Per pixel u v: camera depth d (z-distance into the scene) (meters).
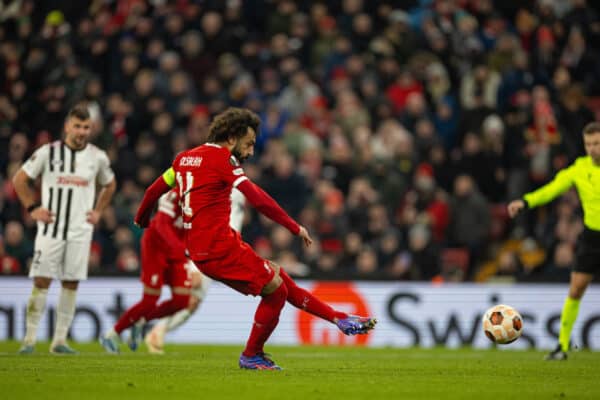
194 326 50.69
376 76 69.19
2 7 70.44
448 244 58.19
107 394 21.38
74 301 37.00
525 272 56.62
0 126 63.91
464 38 72.50
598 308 50.25
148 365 29.84
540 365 32.69
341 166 61.59
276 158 60.09
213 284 50.91
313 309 26.97
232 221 38.47
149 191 27.53
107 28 70.25
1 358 32.69
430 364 32.91
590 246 36.28
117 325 38.44
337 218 57.09
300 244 55.88
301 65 69.94
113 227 56.62
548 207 61.97
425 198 59.03
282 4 72.94
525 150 63.66
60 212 36.00
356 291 51.47
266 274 26.22
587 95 72.06
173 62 65.62
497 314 31.11
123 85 66.44
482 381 25.69
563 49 73.62
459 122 65.19
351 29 72.50
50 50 66.00
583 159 37.09
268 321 26.97
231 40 69.06
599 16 78.38
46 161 35.91
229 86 66.50
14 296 50.09
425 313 51.19
